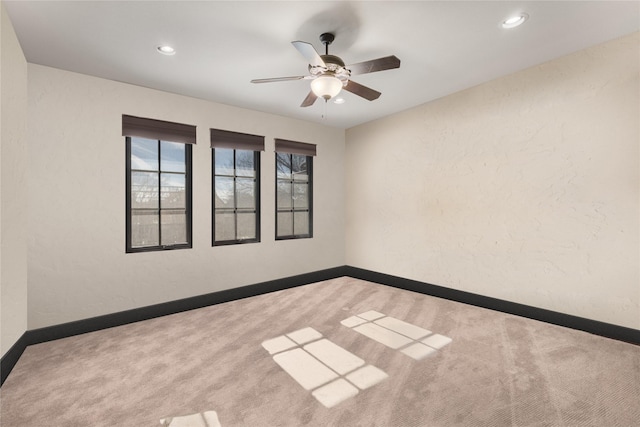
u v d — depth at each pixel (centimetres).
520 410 169
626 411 167
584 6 203
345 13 206
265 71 289
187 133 347
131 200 319
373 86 337
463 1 195
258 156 413
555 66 280
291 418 166
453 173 365
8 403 179
